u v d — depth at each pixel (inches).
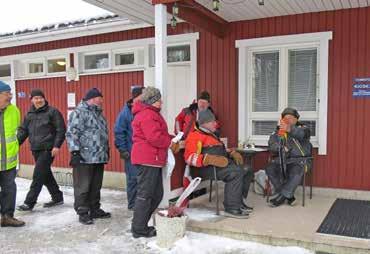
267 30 248.1
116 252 162.4
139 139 172.9
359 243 151.3
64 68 333.7
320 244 157.5
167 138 174.1
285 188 208.7
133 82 296.2
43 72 340.8
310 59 243.1
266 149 231.8
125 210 227.0
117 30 293.9
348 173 230.8
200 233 178.5
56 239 178.9
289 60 248.4
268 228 170.6
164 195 189.6
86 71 318.0
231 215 189.5
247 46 255.1
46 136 226.5
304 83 245.4
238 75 257.4
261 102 258.5
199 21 228.1
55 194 237.6
